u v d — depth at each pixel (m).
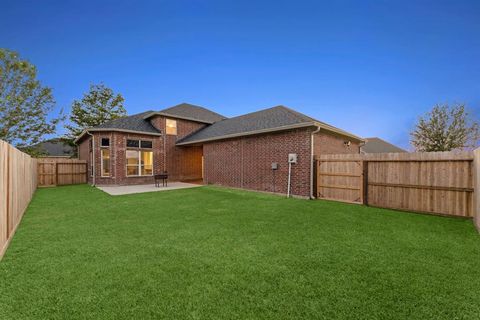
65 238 4.40
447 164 6.37
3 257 3.54
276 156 10.42
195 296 2.52
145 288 2.68
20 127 15.40
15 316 2.21
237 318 2.18
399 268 3.19
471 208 5.96
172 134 16.62
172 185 13.80
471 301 2.45
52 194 10.29
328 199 8.84
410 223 5.56
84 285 2.74
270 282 2.82
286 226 5.24
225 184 13.02
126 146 14.44
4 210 3.90
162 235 4.59
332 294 2.57
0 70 14.30
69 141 22.30
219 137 12.75
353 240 4.32
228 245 4.05
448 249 3.88
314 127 9.36
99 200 8.63
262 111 14.97
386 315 2.23
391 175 7.34
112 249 3.86
